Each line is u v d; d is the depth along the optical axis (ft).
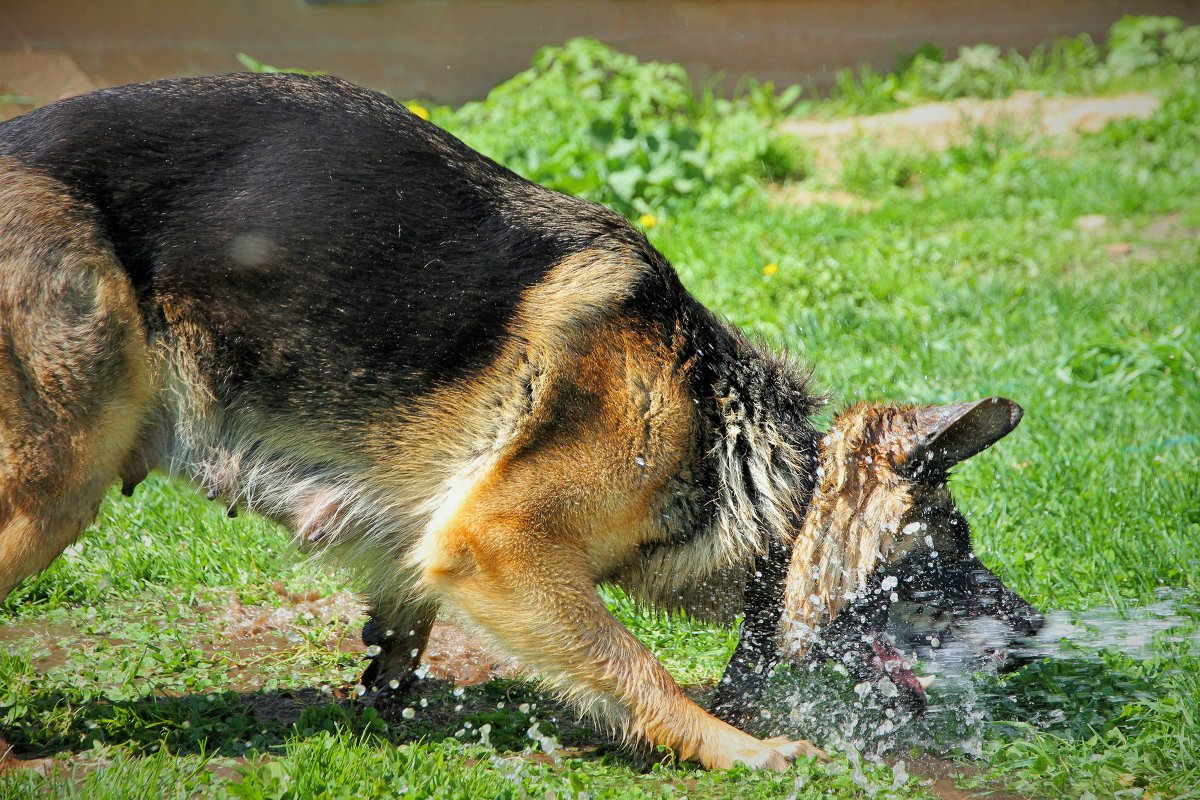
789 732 15.06
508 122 47.29
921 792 13.20
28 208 12.85
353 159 13.43
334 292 13.33
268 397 13.73
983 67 57.57
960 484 21.29
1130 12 63.05
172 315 13.37
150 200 13.16
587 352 13.56
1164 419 23.81
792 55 59.93
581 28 58.59
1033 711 15.15
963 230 37.83
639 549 14.49
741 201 41.01
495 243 13.64
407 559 14.53
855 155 47.01
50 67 52.75
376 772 12.85
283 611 18.47
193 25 54.60
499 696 16.17
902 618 14.69
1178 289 31.58
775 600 14.99
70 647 16.56
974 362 26.76
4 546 13.16
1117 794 12.92
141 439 13.92
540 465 13.60
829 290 31.14
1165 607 17.37
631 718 13.93
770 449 14.73
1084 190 42.06
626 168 39.52
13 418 12.99
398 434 13.78
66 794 11.94
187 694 15.48
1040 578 18.26
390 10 56.59
